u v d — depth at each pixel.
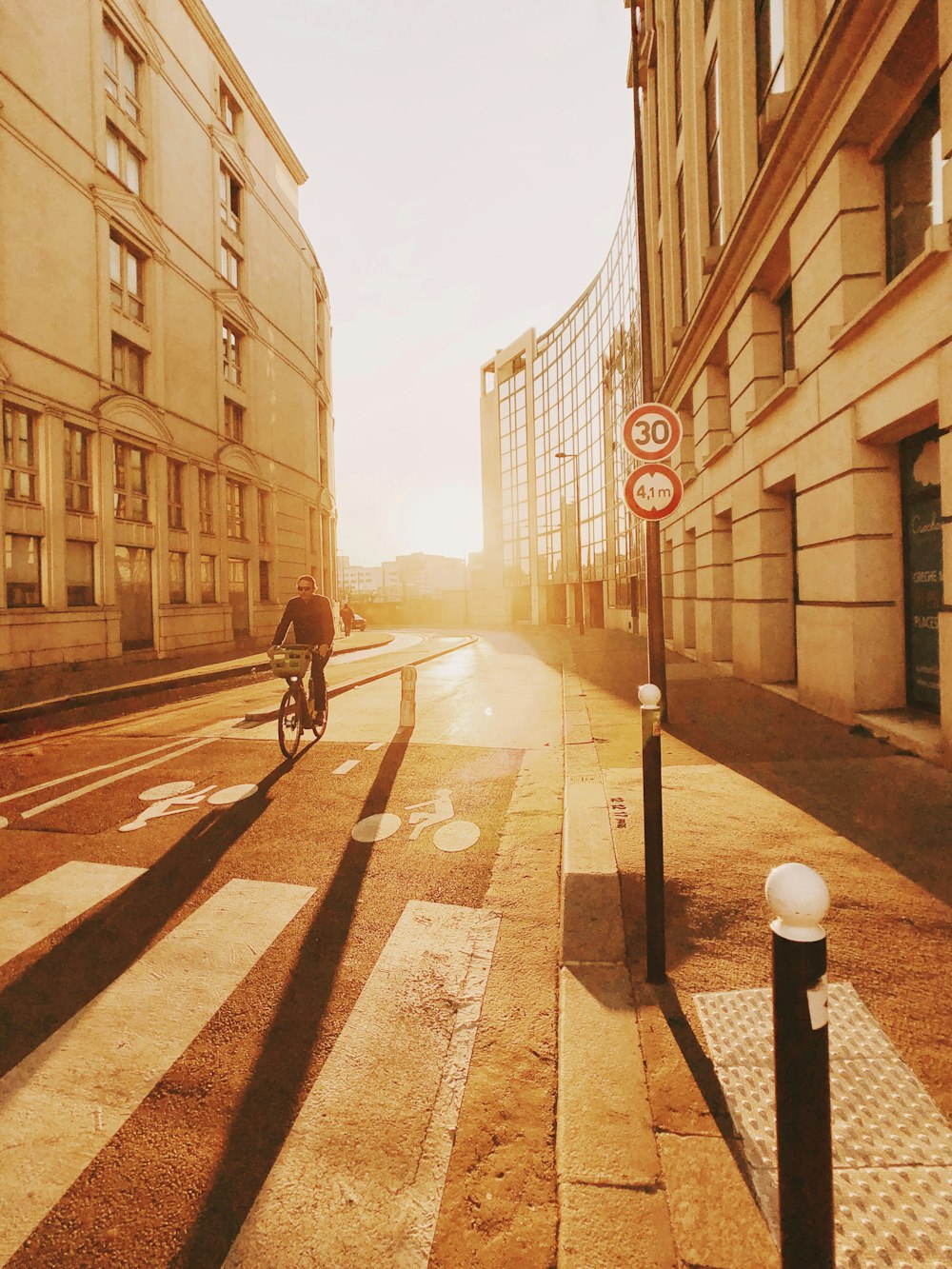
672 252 17.56
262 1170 1.99
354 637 35.88
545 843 4.70
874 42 6.29
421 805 5.57
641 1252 1.64
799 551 8.95
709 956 3.01
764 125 8.52
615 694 11.64
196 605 22.45
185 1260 1.71
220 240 24.80
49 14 15.98
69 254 16.64
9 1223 1.83
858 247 7.20
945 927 3.14
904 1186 1.81
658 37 18.67
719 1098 2.15
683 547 18.59
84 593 17.47
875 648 7.30
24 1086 2.35
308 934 3.42
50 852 4.55
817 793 5.21
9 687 13.20
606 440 37.09
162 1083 2.36
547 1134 2.10
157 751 7.69
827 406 7.78
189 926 3.50
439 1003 2.81
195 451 22.64
